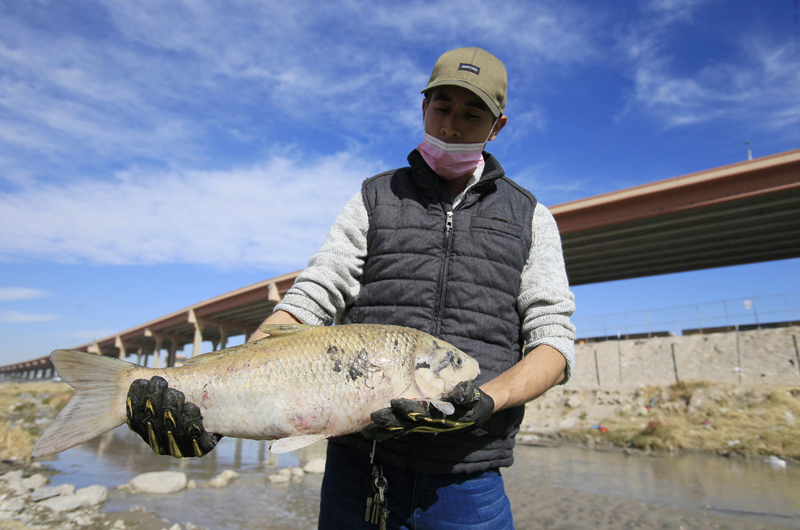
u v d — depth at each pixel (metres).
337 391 1.96
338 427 1.96
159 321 62.38
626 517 7.62
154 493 8.35
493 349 2.16
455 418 1.63
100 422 1.84
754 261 27.56
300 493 8.65
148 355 91.19
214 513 7.27
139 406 1.68
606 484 9.89
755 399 16.53
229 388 1.95
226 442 15.73
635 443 15.07
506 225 2.24
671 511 7.88
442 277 2.17
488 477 2.10
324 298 2.20
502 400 1.82
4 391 32.75
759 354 20.25
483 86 2.11
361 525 2.03
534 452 14.56
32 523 6.16
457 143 2.20
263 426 1.94
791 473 10.62
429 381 2.00
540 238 2.36
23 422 16.08
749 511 7.79
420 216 2.24
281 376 1.96
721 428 14.87
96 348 86.25
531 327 2.17
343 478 2.13
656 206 21.27
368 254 2.31
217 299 47.94
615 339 28.39
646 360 23.52
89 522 6.45
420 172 2.29
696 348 22.69
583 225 23.25
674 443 14.34
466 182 2.36
